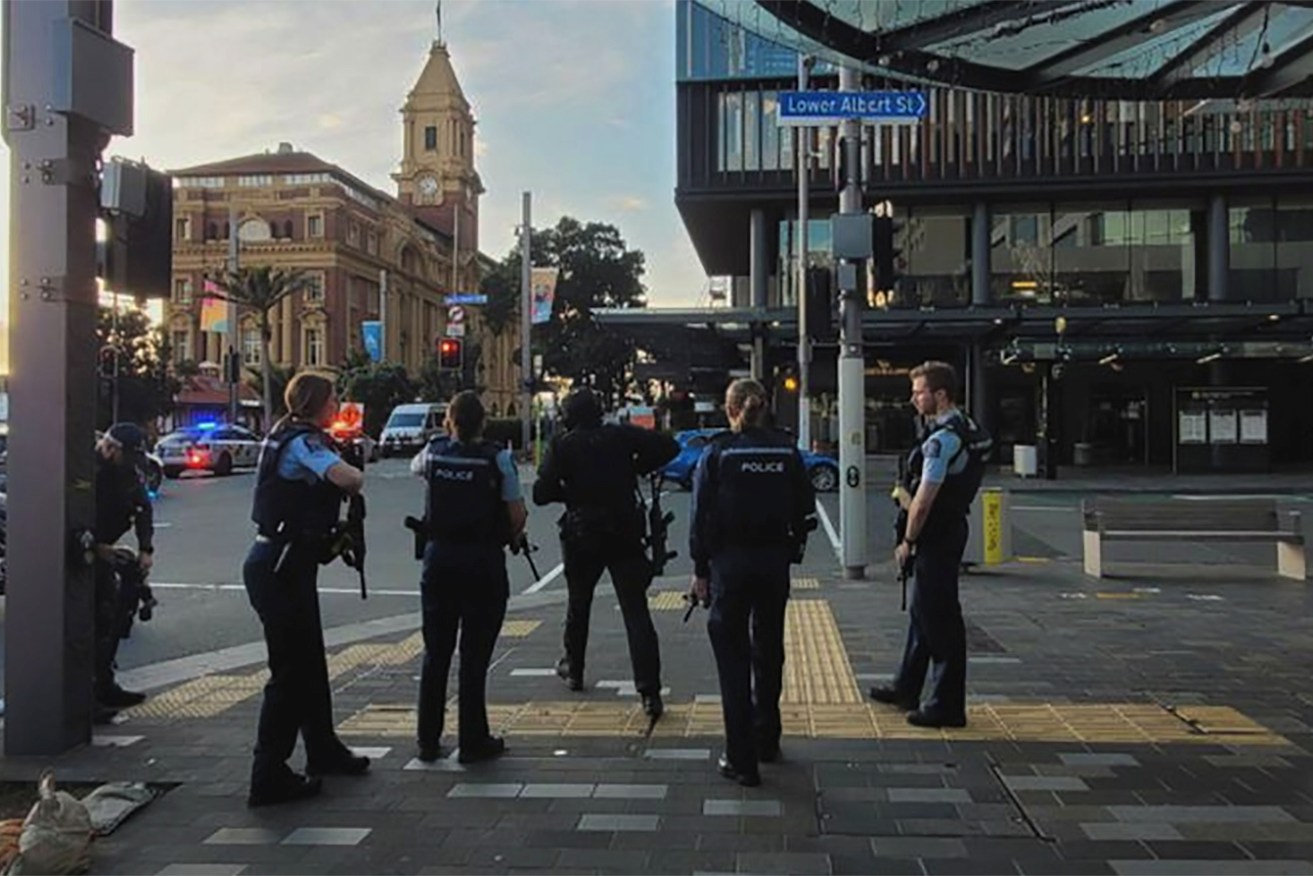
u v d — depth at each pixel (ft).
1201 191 112.98
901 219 117.91
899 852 13.60
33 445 17.81
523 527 18.43
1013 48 25.90
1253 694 21.18
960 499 18.88
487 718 19.25
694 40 114.73
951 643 18.86
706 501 16.93
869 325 95.66
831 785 16.03
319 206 270.26
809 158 97.55
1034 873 12.94
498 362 362.12
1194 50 26.66
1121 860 13.28
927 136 112.98
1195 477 96.63
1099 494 81.20
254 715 20.34
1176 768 16.69
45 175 17.57
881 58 26.13
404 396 212.64
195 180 276.62
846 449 37.86
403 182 355.97
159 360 153.89
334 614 33.04
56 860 13.17
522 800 15.64
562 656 25.00
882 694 20.58
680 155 115.96
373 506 69.26
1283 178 108.47
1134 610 30.83
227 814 15.28
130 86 18.37
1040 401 115.03
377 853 13.84
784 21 25.22
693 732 18.89
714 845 13.89
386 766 17.25
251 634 29.71
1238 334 102.94
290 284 201.98
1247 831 14.17
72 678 18.13
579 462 20.75
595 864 13.38
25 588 17.88
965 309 93.56
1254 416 99.71
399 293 309.22
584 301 213.25
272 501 16.21
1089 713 19.77
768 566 16.65
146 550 21.93
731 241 146.92
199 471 112.68
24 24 17.54
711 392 158.71
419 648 26.53
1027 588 35.14
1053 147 111.45
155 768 17.25
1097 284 116.16
